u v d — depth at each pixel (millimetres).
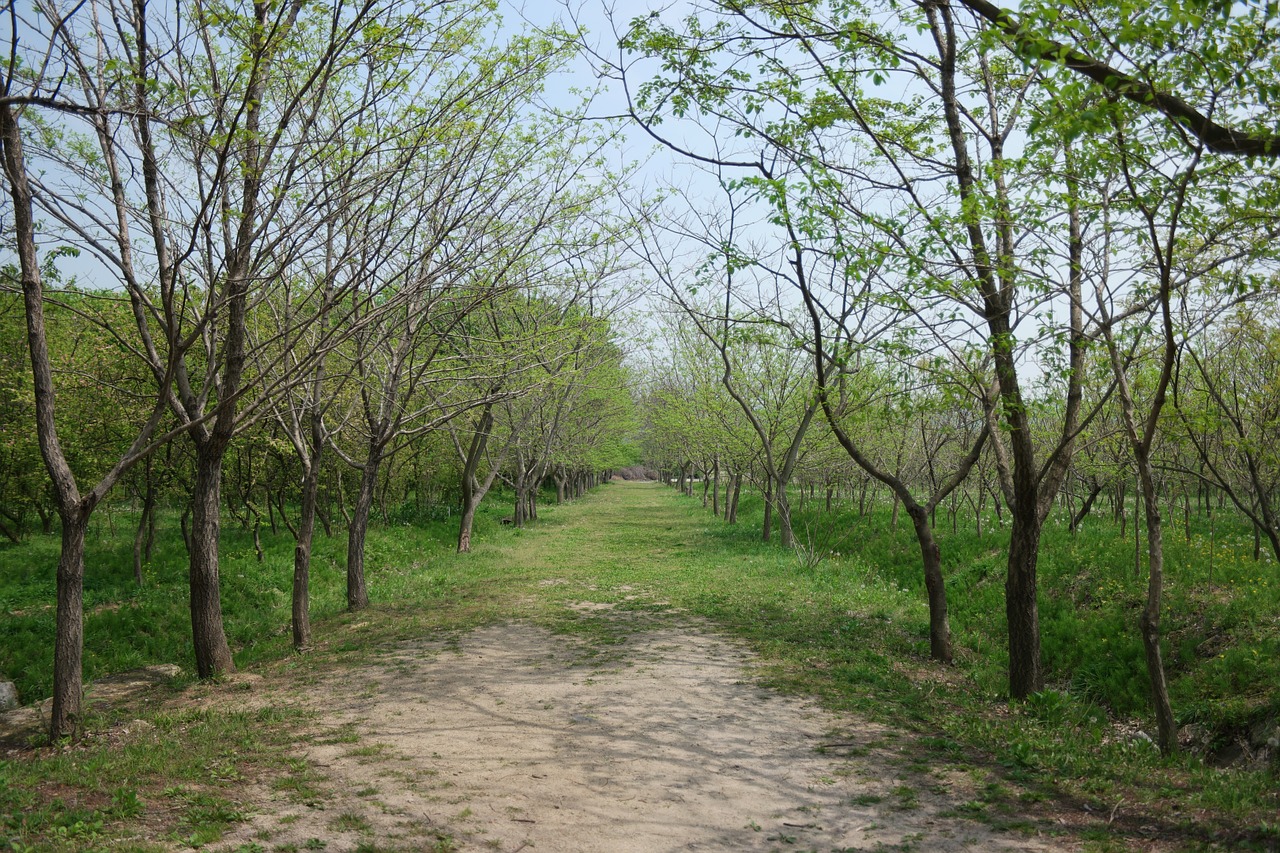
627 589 16578
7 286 8602
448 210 10422
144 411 16703
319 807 5594
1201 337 11398
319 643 12094
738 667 10125
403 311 13203
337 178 8203
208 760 6602
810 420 23438
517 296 18891
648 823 5492
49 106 6125
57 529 24969
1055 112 6000
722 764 6699
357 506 15148
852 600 15172
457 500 36844
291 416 12391
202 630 10117
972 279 7957
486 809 5656
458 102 9656
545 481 62125
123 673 11172
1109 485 21125
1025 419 9172
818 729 7680
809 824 5484
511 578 18125
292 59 7805
